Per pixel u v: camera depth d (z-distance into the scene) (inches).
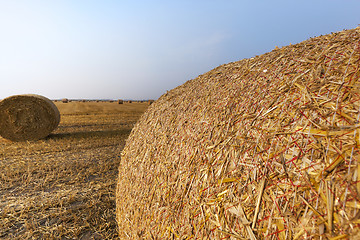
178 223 69.4
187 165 75.1
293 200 44.2
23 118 444.5
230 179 57.1
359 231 35.4
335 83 52.2
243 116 66.2
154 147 103.0
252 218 49.0
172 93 136.0
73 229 138.3
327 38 72.1
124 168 137.9
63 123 705.0
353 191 38.0
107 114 1053.2
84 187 207.0
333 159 42.4
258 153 54.6
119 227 127.5
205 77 113.8
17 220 147.6
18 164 270.8
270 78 69.7
